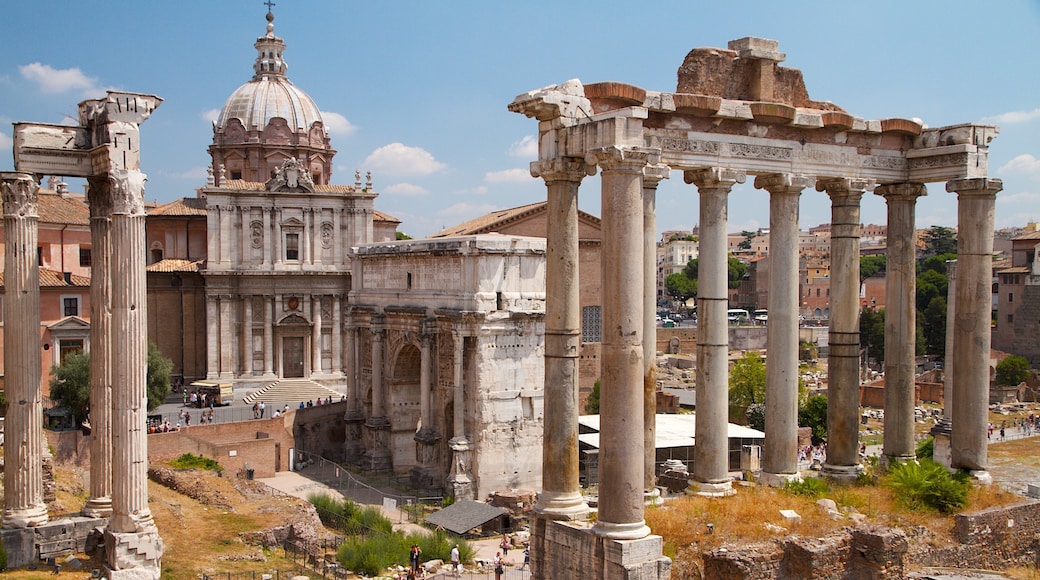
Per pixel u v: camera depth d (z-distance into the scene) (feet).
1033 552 116.88
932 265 649.20
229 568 150.71
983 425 127.44
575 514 97.40
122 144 121.90
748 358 343.46
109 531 121.29
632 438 90.63
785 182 115.34
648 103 104.32
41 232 269.44
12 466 125.08
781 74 119.55
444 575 178.40
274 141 387.14
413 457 287.89
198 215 366.02
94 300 131.44
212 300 341.21
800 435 286.66
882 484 121.49
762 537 98.22
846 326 124.57
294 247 352.69
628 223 90.79
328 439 309.22
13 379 125.29
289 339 353.31
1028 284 440.04
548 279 99.09
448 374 260.83
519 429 252.62
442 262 261.65
